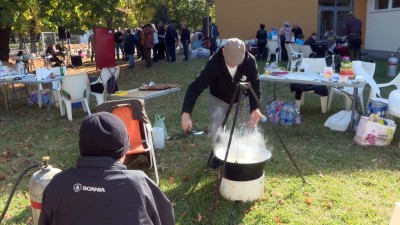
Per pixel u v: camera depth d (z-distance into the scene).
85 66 16.39
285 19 18.05
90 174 1.47
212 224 3.15
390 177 3.98
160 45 16.42
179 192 3.72
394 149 4.82
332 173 4.09
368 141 4.94
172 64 14.66
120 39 17.52
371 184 3.82
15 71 8.38
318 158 4.52
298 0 17.80
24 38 28.39
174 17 36.91
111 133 1.51
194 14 37.41
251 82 3.59
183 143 5.20
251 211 3.31
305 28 18.03
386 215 3.23
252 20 18.30
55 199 1.47
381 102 5.61
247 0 18.19
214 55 3.57
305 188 3.74
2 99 8.85
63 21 14.16
